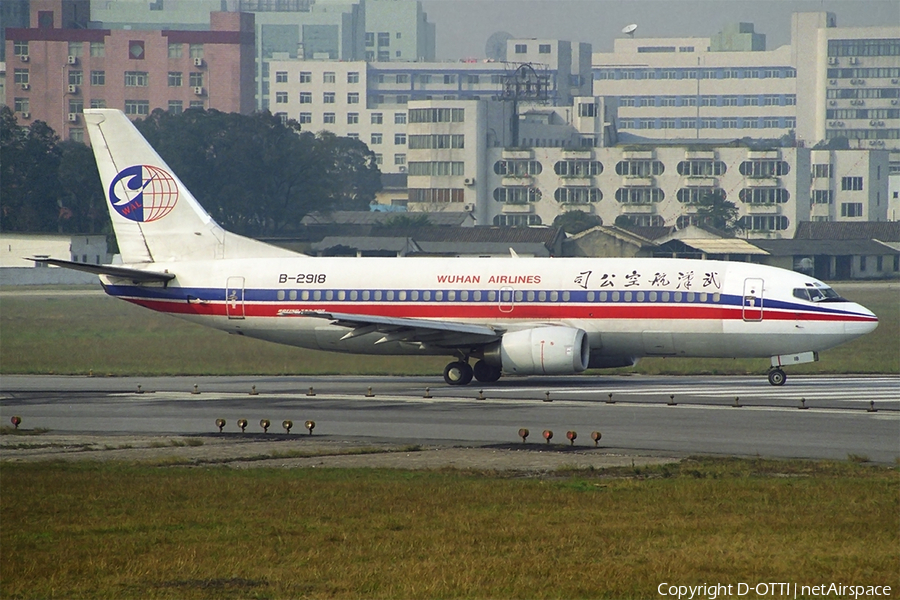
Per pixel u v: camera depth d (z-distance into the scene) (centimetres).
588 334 17975
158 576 6562
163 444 12169
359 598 6141
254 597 6166
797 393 16800
